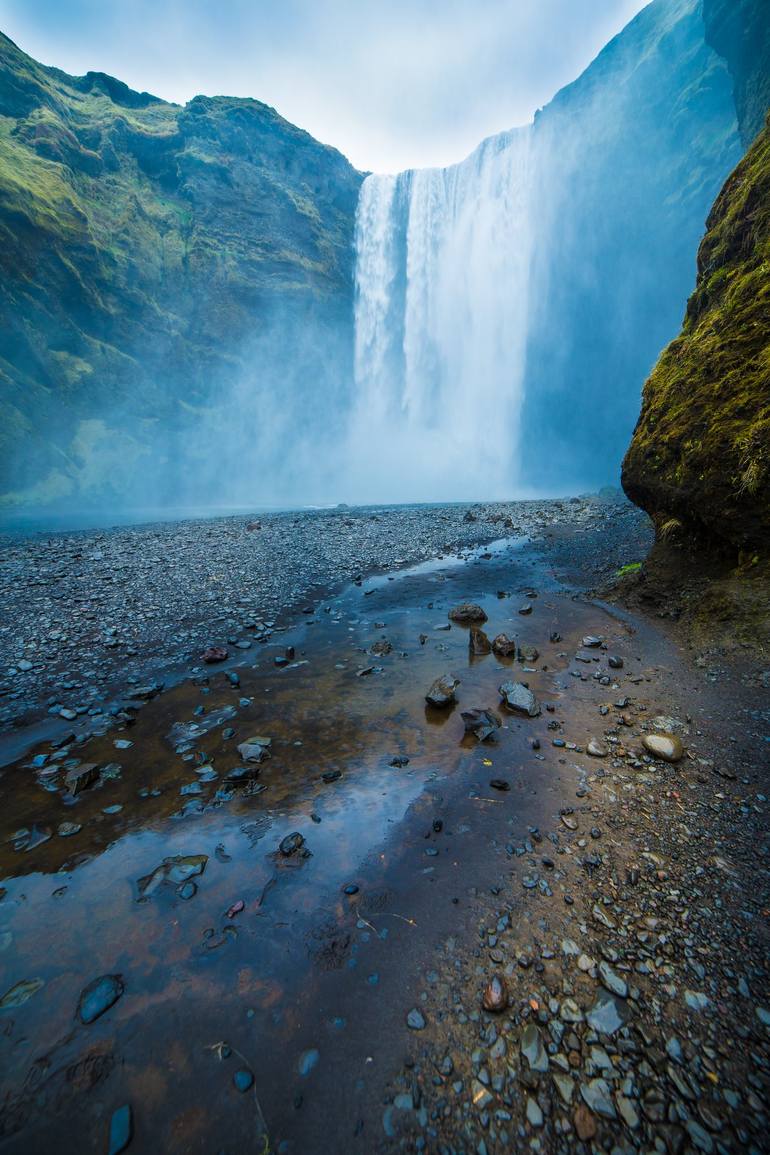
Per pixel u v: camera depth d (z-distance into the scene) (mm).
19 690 6766
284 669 7461
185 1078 2295
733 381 7539
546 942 2906
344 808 4289
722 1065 2254
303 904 3273
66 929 3135
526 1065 2291
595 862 3514
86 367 35250
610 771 4621
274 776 4797
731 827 3783
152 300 41375
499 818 4059
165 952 2951
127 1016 2582
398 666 7484
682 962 2740
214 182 49062
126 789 4660
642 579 9906
